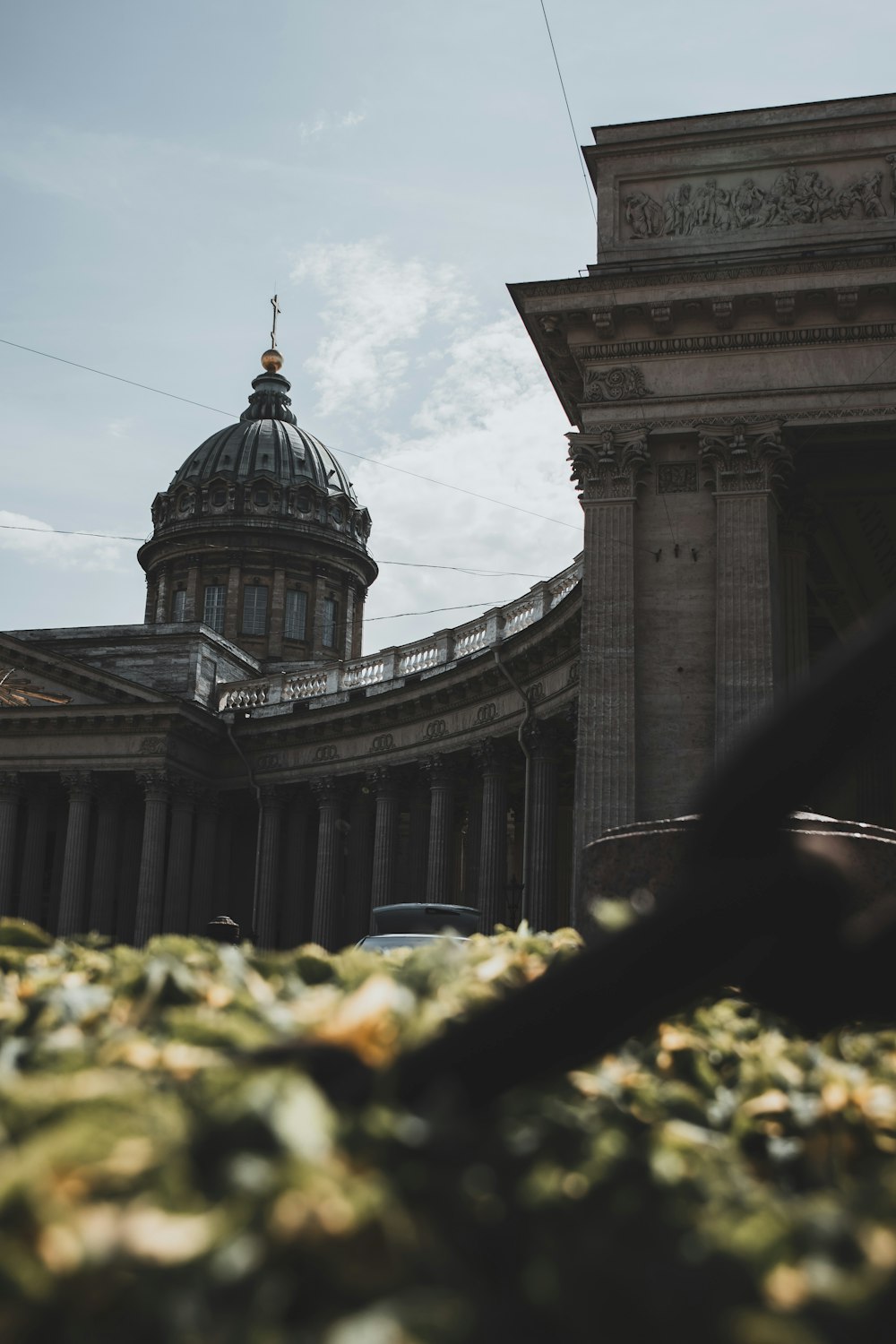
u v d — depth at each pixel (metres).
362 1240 1.57
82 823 57.94
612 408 28.47
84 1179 1.63
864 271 27.58
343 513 89.81
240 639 84.69
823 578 34.84
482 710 49.34
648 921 1.93
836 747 1.80
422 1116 1.93
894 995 2.05
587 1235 1.72
